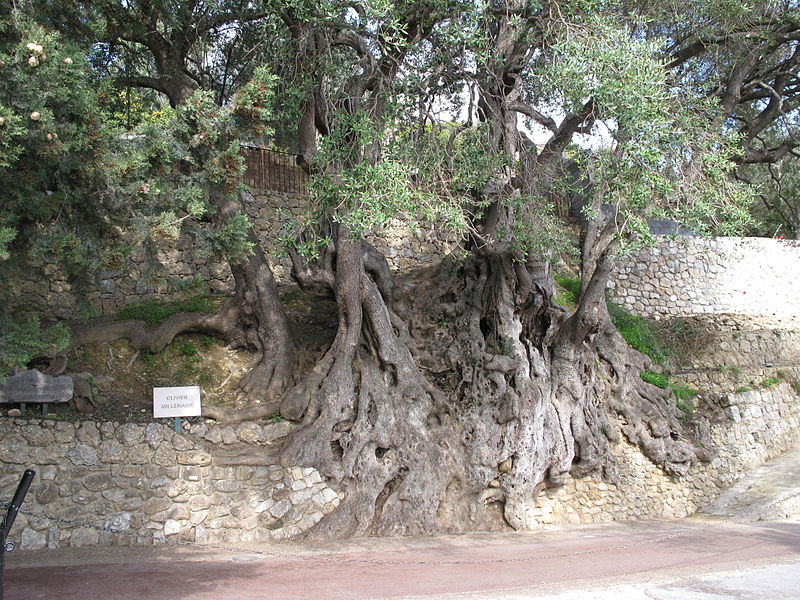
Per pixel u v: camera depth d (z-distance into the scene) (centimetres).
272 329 1266
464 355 1334
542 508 1314
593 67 1034
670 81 1370
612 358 1543
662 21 1419
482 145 1248
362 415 1178
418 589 765
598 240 1641
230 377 1260
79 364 1191
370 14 1023
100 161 796
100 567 859
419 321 1388
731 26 1431
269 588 759
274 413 1181
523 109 1303
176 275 1462
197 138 919
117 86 1360
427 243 1741
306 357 1290
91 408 1099
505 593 752
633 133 1055
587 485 1383
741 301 2084
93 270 871
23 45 704
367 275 1266
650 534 1210
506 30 1292
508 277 1383
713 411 1639
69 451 1009
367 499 1130
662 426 1498
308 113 1245
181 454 1070
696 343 1858
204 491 1068
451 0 1098
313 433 1144
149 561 904
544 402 1320
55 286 1334
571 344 1385
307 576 825
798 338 2041
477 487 1212
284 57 1221
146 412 1120
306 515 1102
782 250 2188
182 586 762
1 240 673
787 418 1809
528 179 1302
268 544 1044
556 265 1852
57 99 736
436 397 1262
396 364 1231
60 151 727
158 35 1310
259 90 934
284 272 1577
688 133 1177
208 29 1382
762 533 1225
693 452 1504
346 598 718
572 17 1115
